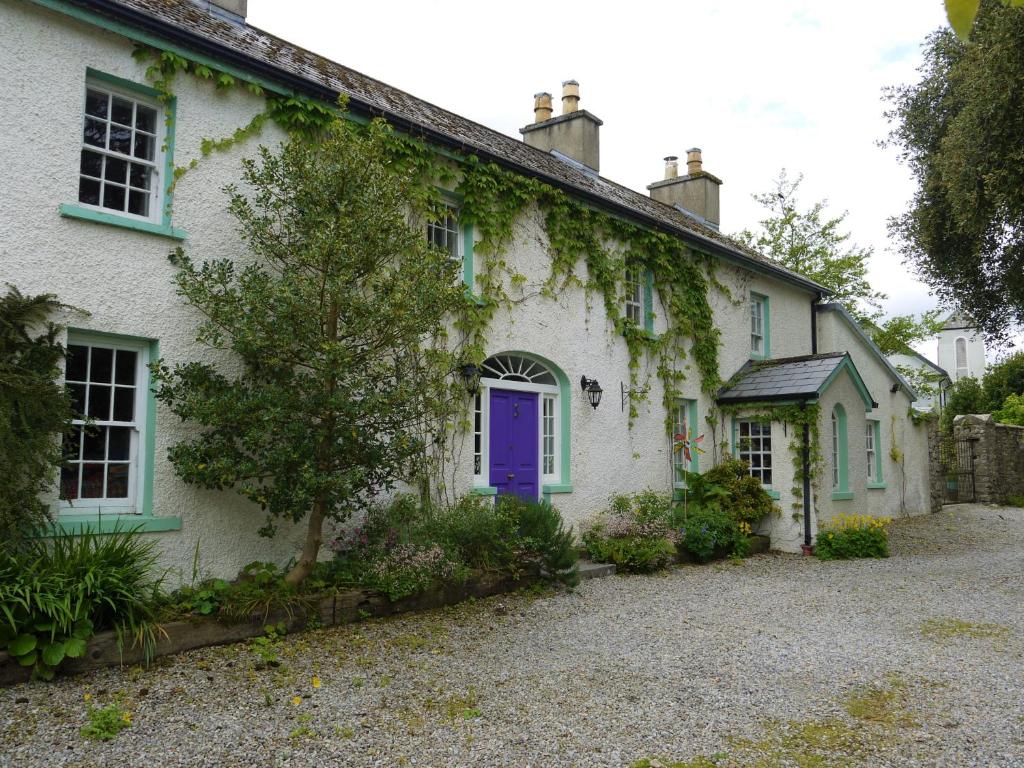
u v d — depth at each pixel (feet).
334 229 22.04
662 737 15.06
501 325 33.86
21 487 19.04
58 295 21.08
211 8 31.32
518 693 17.42
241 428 21.94
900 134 44.80
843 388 46.09
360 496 27.04
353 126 26.84
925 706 17.01
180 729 14.76
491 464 33.76
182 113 24.27
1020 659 20.74
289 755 13.79
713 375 45.85
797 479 42.01
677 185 60.08
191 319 23.97
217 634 20.18
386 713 15.96
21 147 20.81
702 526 37.52
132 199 23.88
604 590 29.66
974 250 40.29
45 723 14.83
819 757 14.24
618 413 39.70
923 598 28.96
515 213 34.81
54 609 17.10
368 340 23.13
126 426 22.88
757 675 19.11
